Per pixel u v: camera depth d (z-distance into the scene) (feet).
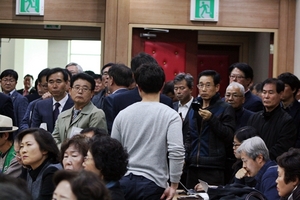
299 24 29.81
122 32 30.35
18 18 30.63
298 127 19.58
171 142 13.89
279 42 30.55
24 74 49.80
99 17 30.76
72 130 17.48
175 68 31.09
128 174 13.87
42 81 25.36
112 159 11.43
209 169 18.57
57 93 19.98
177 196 16.46
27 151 13.35
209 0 30.22
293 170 12.91
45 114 20.02
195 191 17.20
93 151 11.46
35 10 30.50
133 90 16.51
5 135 16.60
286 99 19.90
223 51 39.24
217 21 30.37
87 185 7.61
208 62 39.22
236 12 30.40
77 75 18.01
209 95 19.26
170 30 31.04
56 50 50.57
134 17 30.32
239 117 20.04
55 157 13.61
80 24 30.68
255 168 15.08
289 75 19.90
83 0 30.68
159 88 14.34
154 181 13.84
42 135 13.48
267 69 33.83
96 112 17.85
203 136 18.75
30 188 13.48
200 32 38.11
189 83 21.68
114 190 11.48
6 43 47.98
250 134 16.66
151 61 16.78
